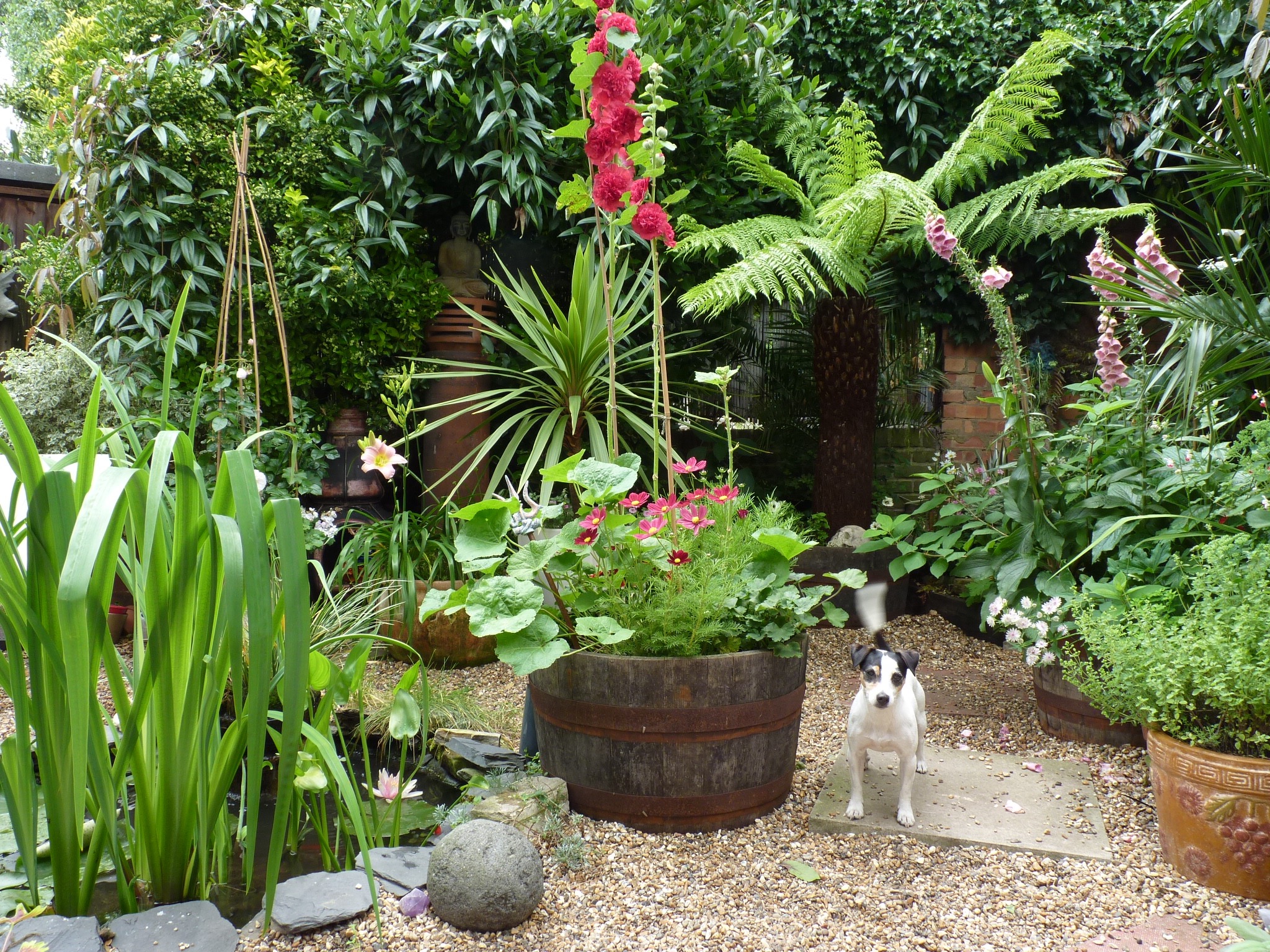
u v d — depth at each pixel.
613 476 2.05
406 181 4.09
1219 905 1.70
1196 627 1.99
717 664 1.96
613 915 1.66
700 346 4.07
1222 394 2.93
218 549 1.46
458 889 1.57
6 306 4.47
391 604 3.32
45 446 3.74
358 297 4.00
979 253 4.63
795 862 1.87
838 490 4.41
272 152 4.00
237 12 4.03
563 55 4.18
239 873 1.82
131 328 3.82
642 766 1.98
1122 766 2.42
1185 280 4.85
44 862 1.77
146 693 1.48
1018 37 4.63
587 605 2.06
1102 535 2.50
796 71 4.91
